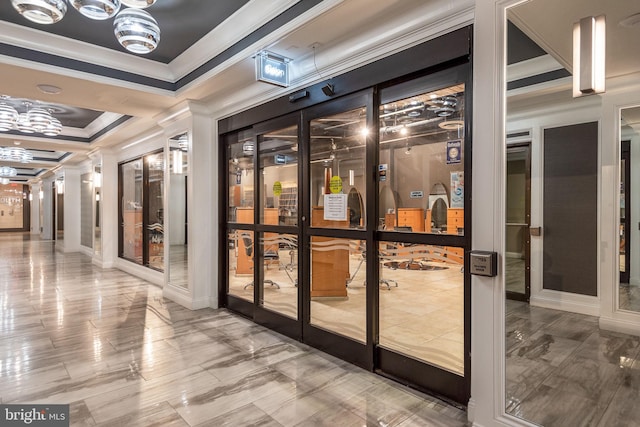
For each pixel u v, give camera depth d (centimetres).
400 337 328
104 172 843
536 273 353
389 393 272
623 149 322
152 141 677
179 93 454
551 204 355
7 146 832
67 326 420
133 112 538
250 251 486
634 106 310
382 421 235
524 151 358
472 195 232
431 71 265
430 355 291
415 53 268
